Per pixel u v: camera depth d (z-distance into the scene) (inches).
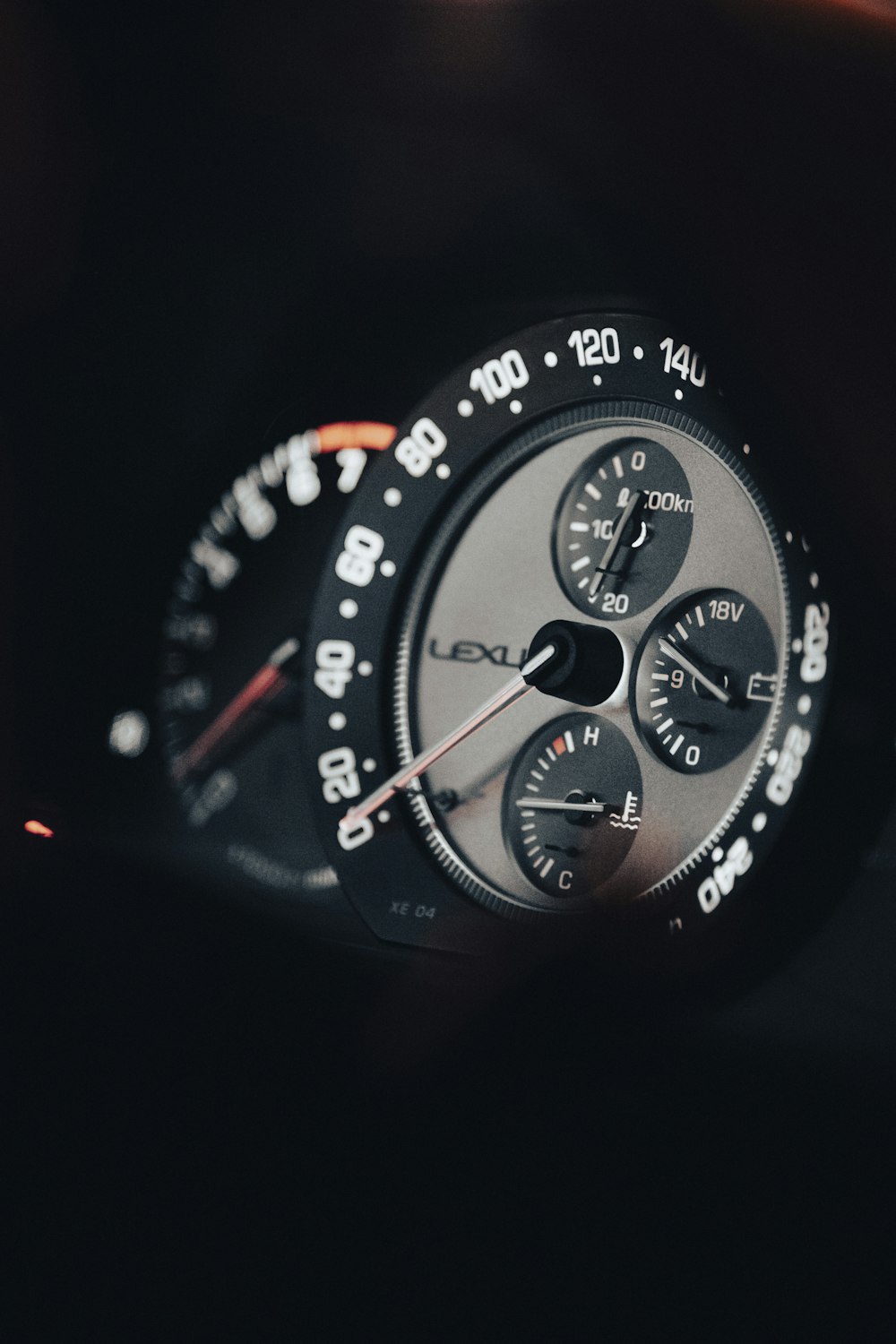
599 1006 13.2
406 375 19.6
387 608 16.7
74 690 21.8
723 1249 12.0
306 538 21.3
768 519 14.4
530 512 16.1
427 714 16.5
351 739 16.8
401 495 16.7
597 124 13.6
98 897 16.6
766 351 13.1
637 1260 12.1
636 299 15.5
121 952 14.7
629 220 14.1
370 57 15.2
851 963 13.0
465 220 16.6
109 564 21.8
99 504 21.6
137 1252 12.8
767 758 13.9
